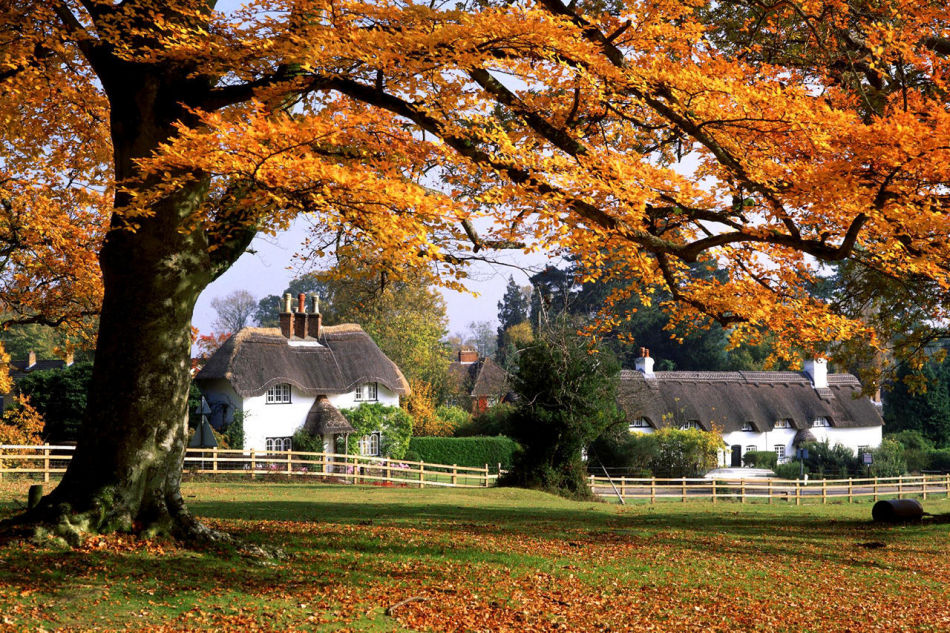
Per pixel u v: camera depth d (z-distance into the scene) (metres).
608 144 11.77
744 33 13.20
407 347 51.34
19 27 10.36
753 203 9.91
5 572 8.45
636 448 38.00
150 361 10.05
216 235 10.72
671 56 11.06
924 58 10.51
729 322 12.34
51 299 18.86
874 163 9.16
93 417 10.01
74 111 13.29
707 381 50.25
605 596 10.59
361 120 8.07
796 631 9.69
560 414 27.25
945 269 10.78
